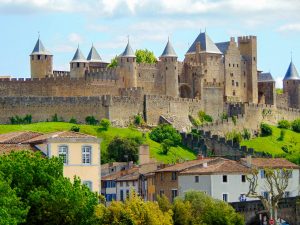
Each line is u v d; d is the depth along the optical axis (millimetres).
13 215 129500
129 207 159250
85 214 142250
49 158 151125
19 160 142750
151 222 159875
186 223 180750
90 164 169250
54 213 139000
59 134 170875
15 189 135375
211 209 185875
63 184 141250
